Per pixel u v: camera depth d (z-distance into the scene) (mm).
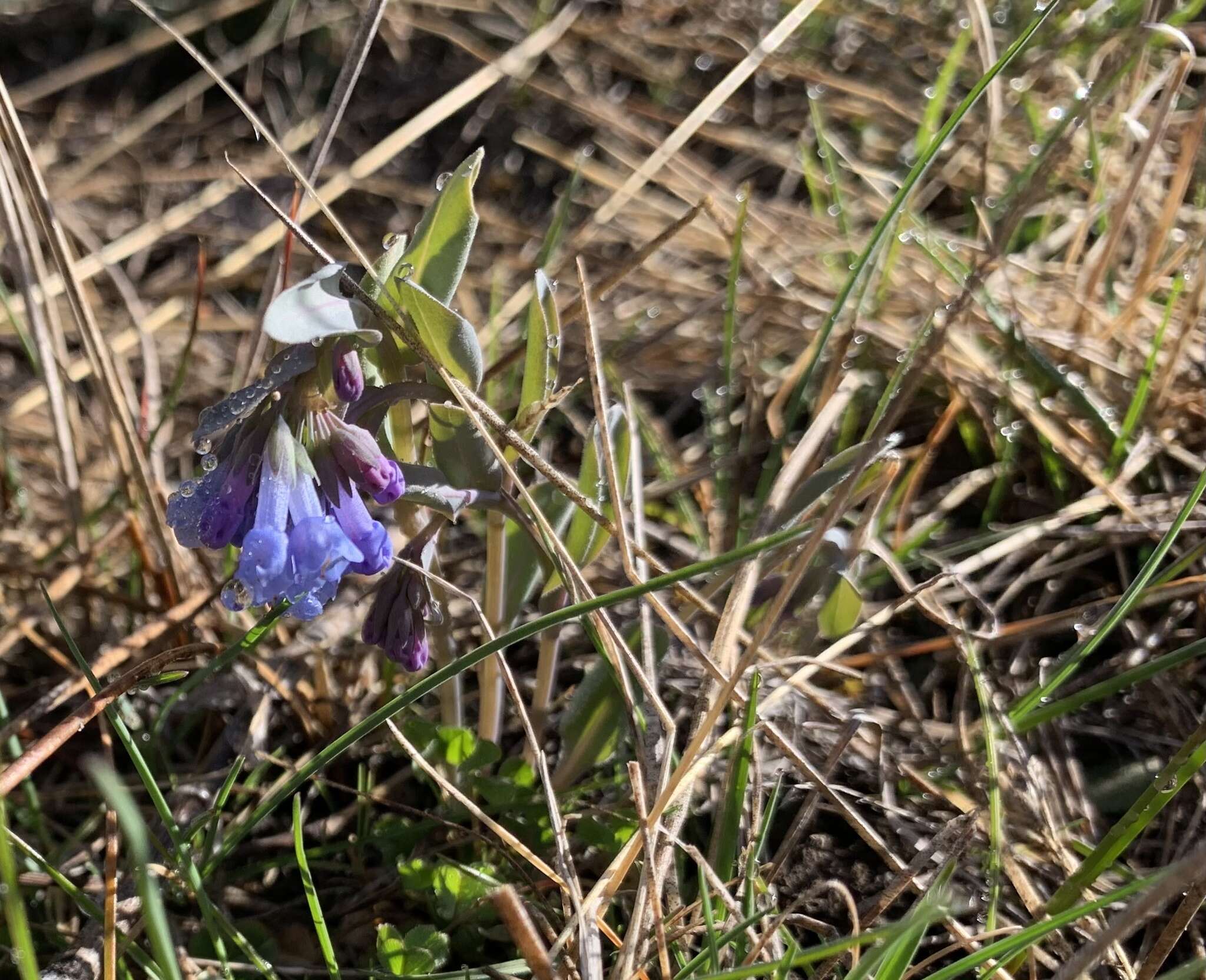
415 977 145
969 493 227
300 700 196
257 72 360
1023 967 152
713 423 246
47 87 352
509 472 155
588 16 360
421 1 368
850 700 195
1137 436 219
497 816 177
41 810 189
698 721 168
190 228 319
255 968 158
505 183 324
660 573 192
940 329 164
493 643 141
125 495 212
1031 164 247
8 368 281
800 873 169
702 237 292
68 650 214
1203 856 108
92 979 149
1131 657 189
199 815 172
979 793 173
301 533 133
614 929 161
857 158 307
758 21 353
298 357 137
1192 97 268
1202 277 209
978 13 249
